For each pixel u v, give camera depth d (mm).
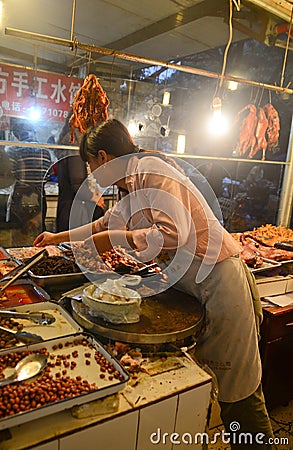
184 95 4738
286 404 2559
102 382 1081
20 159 3924
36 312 1454
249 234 3227
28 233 4363
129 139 1603
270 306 2338
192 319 1459
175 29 3508
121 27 3516
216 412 2242
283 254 2643
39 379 1073
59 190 3432
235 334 1687
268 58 4355
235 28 3010
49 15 3264
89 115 2537
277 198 4219
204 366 1479
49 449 928
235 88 3824
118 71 4520
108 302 1345
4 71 2600
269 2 2561
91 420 993
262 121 3531
